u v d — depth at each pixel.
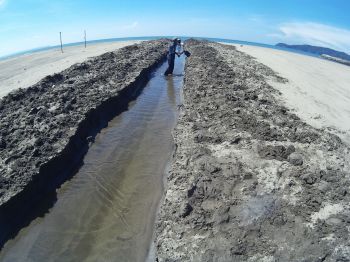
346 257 8.23
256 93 21.17
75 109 17.41
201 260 8.47
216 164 12.28
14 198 10.80
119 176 13.43
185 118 16.62
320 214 9.90
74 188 12.64
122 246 9.84
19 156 12.83
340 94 23.86
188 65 29.95
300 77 29.19
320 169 12.30
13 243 10.05
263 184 11.30
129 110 20.77
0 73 29.45
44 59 37.72
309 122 17.23
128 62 29.78
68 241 10.10
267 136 14.68
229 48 49.31
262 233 9.18
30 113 16.59
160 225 9.88
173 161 13.44
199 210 10.04
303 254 8.43
